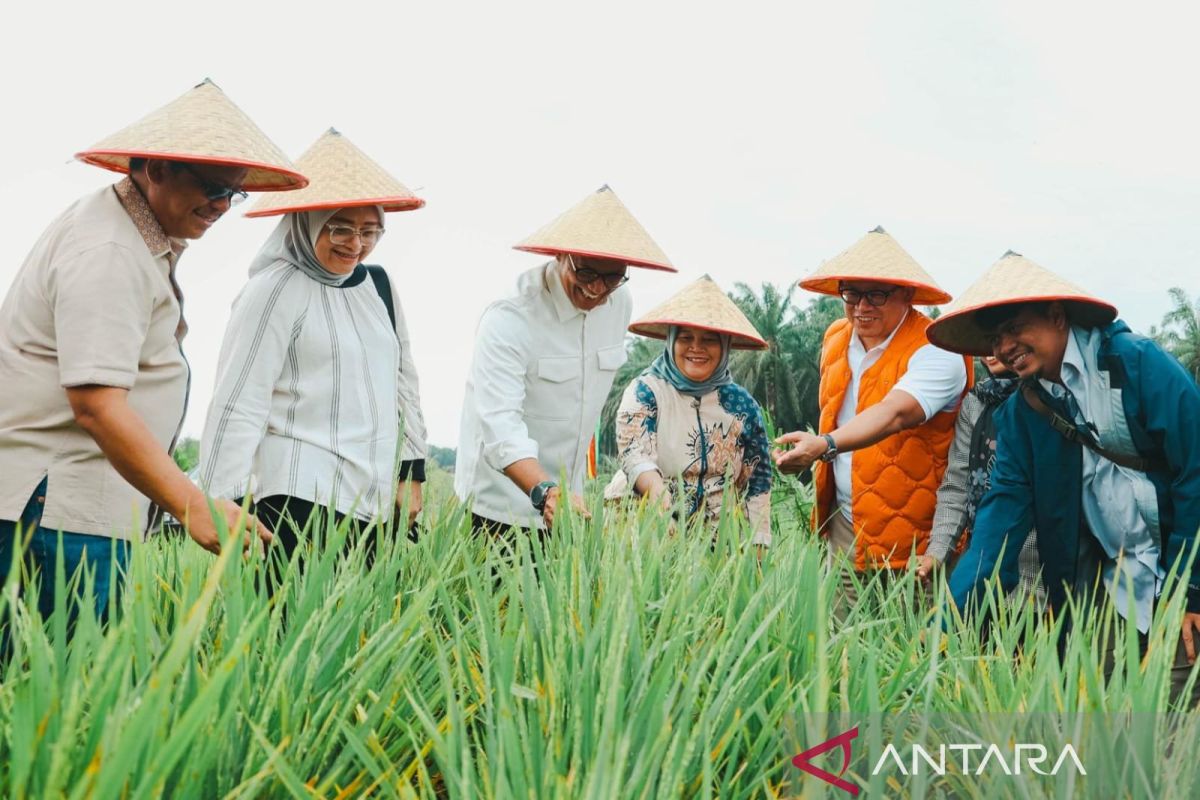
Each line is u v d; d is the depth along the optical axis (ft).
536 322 13.46
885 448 14.96
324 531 10.92
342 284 11.72
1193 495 10.60
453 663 8.11
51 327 8.76
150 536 9.51
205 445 10.64
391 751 6.51
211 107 9.28
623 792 5.31
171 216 9.04
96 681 5.24
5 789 5.12
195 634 4.58
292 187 11.05
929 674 6.92
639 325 15.23
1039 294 11.09
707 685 7.15
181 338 9.72
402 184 11.75
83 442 8.84
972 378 15.06
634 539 8.39
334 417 11.29
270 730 6.15
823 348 16.80
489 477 13.50
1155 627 7.32
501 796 5.17
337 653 7.07
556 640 7.00
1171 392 10.73
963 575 12.02
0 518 8.54
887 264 15.08
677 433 14.70
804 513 16.81
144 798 4.41
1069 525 11.50
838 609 13.08
